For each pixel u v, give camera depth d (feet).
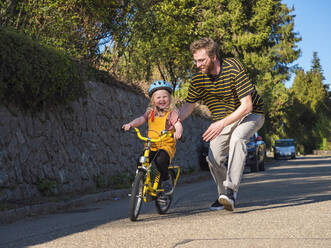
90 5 31.30
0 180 20.44
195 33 52.37
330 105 216.13
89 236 11.51
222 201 14.56
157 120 16.14
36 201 20.54
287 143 125.08
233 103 15.08
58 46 28.55
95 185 29.73
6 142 21.44
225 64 14.73
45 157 24.54
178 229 11.83
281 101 128.67
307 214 13.64
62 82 25.25
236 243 9.64
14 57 21.01
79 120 28.99
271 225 11.84
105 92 34.09
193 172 51.93
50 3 27.94
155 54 50.03
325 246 9.11
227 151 15.70
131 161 37.37
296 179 34.86
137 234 11.37
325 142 199.21
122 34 37.73
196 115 62.90
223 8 75.15
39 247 10.43
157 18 43.14
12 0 26.96
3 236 12.91
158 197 16.07
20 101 22.94
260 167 56.08
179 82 71.51
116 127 35.04
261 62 87.76
